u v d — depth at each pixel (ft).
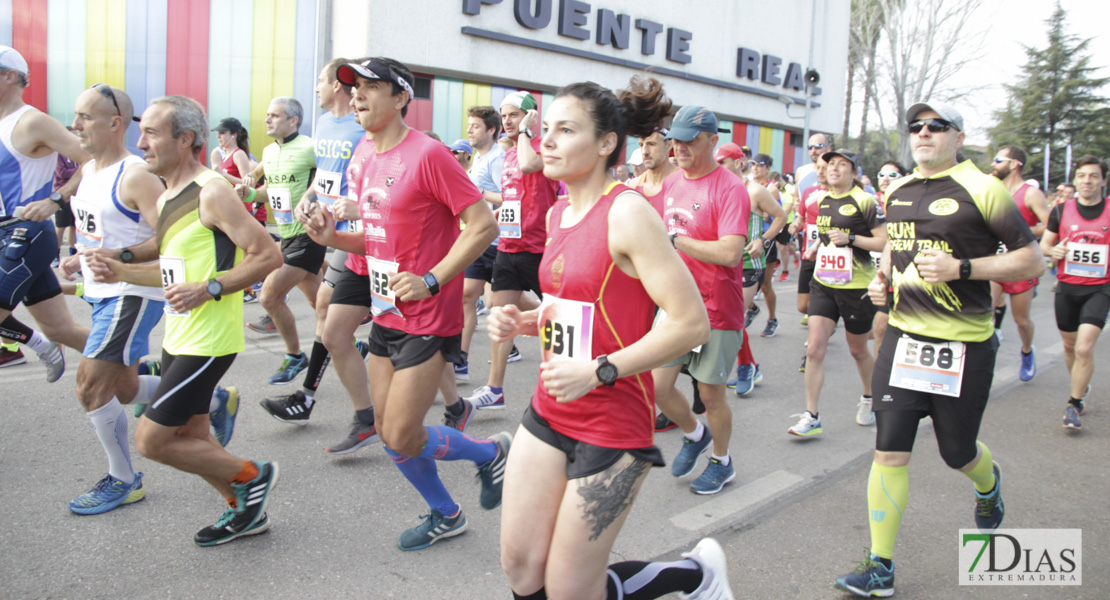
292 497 12.03
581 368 6.26
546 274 6.91
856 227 16.28
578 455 6.70
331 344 13.29
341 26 46.60
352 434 13.71
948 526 12.01
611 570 7.45
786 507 12.60
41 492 11.76
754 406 18.63
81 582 9.35
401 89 9.95
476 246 9.78
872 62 113.29
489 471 10.66
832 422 17.37
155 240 11.17
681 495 12.92
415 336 9.93
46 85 44.42
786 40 77.20
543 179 17.21
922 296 10.03
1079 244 17.99
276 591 9.36
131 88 44.60
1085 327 17.26
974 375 9.90
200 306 9.77
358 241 10.89
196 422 10.28
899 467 9.96
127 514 11.19
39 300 14.60
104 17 44.14
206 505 11.59
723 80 70.13
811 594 9.85
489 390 16.96
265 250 9.99
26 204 13.99
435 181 9.75
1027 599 9.86
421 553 10.46
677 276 6.19
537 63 54.49
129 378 11.75
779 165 80.69
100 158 11.12
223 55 45.29
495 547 10.73
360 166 10.65
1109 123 111.75
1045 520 12.36
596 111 6.44
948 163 10.21
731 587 9.95
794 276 46.60
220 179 9.93
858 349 16.75
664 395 12.52
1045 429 17.44
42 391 16.65
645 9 61.77
